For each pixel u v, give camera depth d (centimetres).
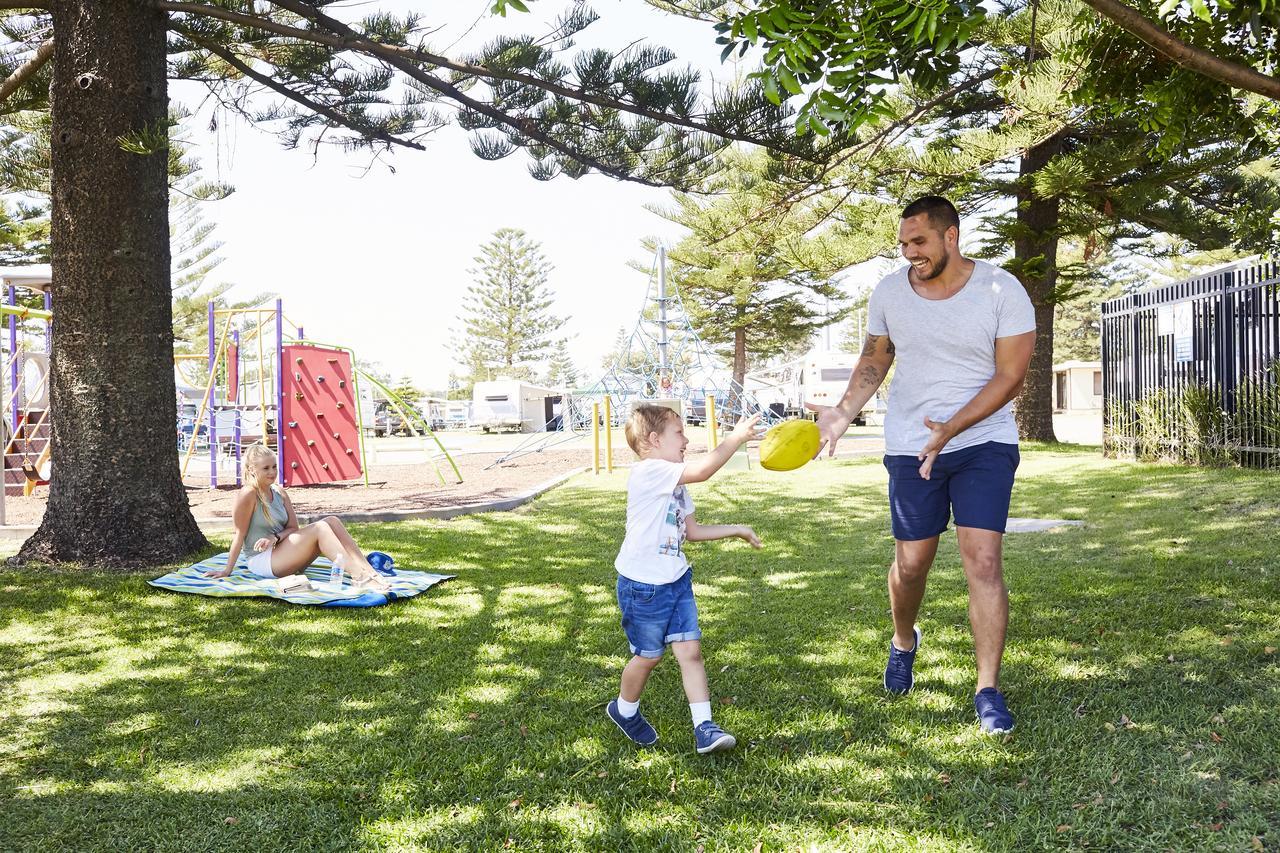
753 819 238
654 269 3366
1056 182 1241
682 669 286
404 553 660
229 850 230
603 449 2183
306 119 991
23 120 1298
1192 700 296
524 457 1944
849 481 1076
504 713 323
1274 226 919
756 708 319
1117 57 402
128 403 605
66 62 599
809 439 307
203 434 2169
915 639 330
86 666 392
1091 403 4938
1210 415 988
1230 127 414
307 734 308
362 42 701
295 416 1204
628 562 288
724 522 789
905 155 1379
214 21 780
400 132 935
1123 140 1327
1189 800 232
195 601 505
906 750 276
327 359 1266
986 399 295
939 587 491
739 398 2284
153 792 264
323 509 916
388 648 411
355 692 351
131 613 480
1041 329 1526
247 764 283
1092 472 1004
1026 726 287
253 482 544
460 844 230
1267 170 1927
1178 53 276
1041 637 381
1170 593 433
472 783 266
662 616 284
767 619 443
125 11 602
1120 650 353
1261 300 919
